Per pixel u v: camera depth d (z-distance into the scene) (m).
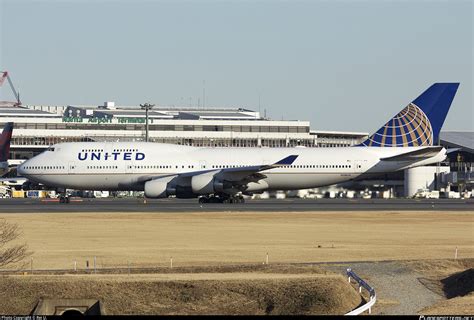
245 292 80.50
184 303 79.50
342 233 129.50
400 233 130.25
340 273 92.25
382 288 86.88
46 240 118.62
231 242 116.94
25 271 90.44
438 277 92.06
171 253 105.38
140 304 79.12
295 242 117.38
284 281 81.50
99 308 76.06
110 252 106.25
